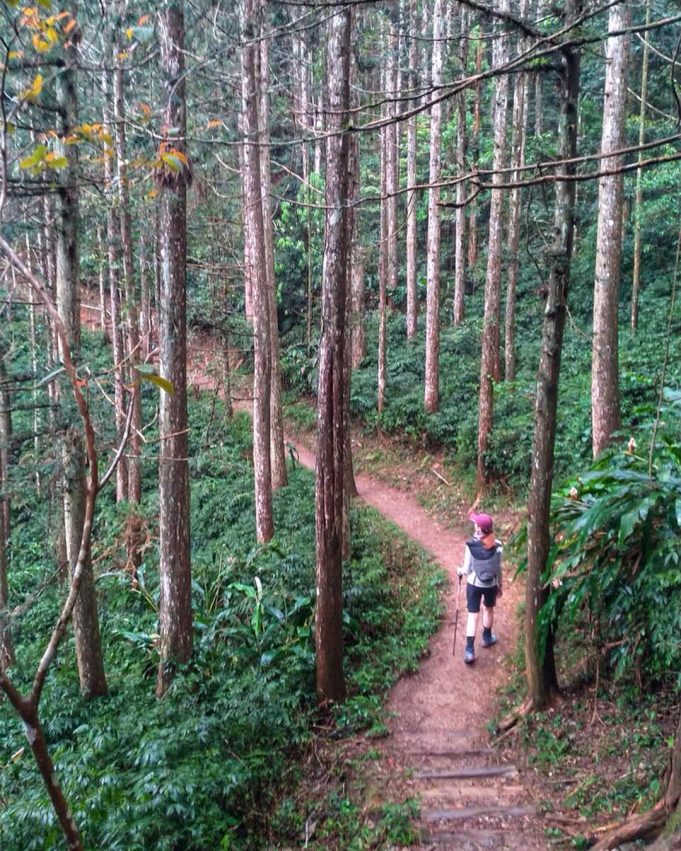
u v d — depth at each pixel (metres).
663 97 15.99
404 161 26.25
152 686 8.20
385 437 18.72
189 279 17.72
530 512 6.11
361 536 13.23
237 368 23.86
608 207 10.20
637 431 9.55
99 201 7.80
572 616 6.17
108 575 12.16
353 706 7.01
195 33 7.11
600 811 4.84
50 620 11.38
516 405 15.54
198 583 10.73
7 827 4.90
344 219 6.34
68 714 7.39
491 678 7.51
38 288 2.39
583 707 6.19
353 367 22.17
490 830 4.93
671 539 5.64
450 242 26.41
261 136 10.24
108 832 4.73
